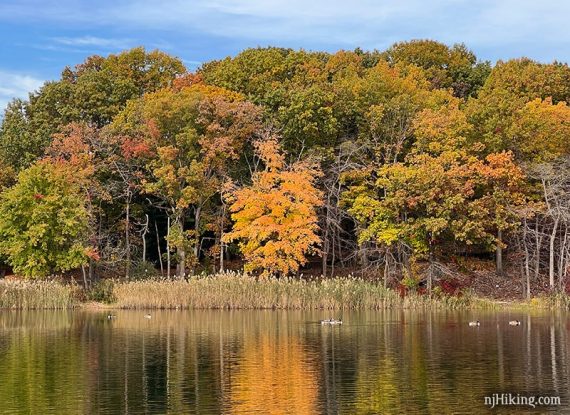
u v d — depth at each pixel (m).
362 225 61.97
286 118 62.38
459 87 79.75
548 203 56.38
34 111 70.81
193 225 70.69
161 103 60.78
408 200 54.25
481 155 59.94
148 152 61.66
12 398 22.66
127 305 51.38
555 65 73.94
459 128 58.66
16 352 30.95
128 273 61.03
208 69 76.00
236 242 65.06
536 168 57.03
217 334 36.34
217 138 60.25
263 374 26.08
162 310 49.81
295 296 50.31
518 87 70.06
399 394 22.97
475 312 48.59
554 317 44.69
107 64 74.00
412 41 84.31
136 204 65.81
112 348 31.97
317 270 67.25
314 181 60.84
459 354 29.88
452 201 53.38
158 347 32.19
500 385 24.14
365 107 64.38
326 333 36.56
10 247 54.94
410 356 29.48
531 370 26.53
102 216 66.06
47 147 62.41
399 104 62.47
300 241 56.44
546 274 60.66
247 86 68.81
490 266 61.22
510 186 57.16
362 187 59.94
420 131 59.62
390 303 51.41
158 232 70.19
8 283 50.81
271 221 56.69
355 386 24.08
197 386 24.23
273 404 21.80
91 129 62.66
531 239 62.88
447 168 57.03
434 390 23.47
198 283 50.84
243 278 50.91
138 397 22.75
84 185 59.88
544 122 59.34
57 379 25.41
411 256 56.53
